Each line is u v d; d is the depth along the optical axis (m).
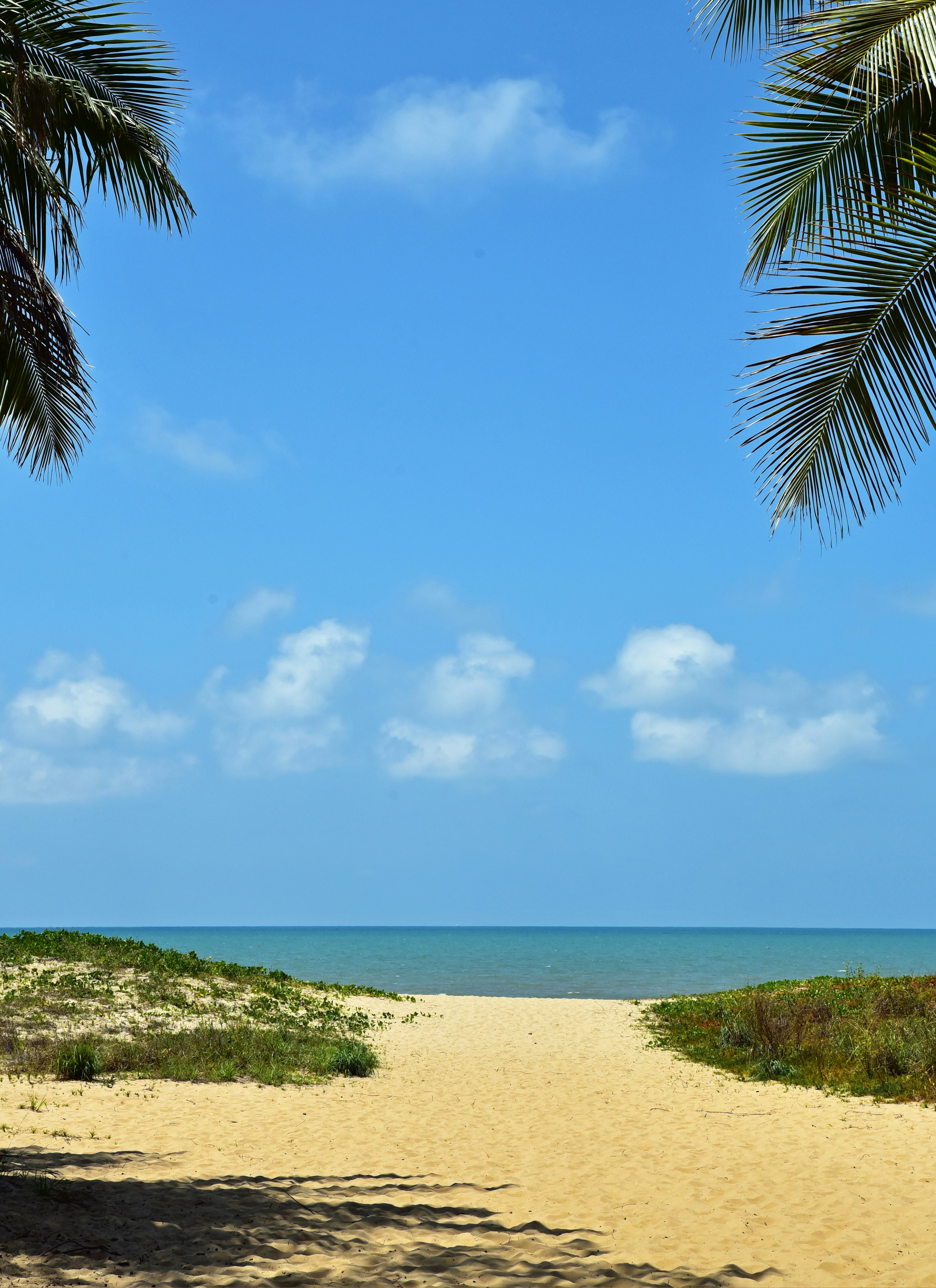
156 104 8.87
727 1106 12.64
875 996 19.44
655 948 101.56
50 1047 14.60
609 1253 6.43
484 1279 5.67
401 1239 6.45
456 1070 16.28
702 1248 6.66
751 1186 8.49
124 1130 10.02
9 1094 11.84
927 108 6.56
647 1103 12.99
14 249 7.49
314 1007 21.58
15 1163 7.74
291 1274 5.53
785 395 6.83
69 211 8.43
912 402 6.55
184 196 9.16
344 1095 13.36
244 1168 8.51
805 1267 6.24
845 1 6.23
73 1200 6.56
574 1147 10.22
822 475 6.96
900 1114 11.67
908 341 6.49
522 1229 6.91
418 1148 10.00
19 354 8.34
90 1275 5.20
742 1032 17.83
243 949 90.25
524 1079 15.31
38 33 8.22
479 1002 27.53
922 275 6.32
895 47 5.77
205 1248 5.85
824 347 6.65
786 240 7.24
